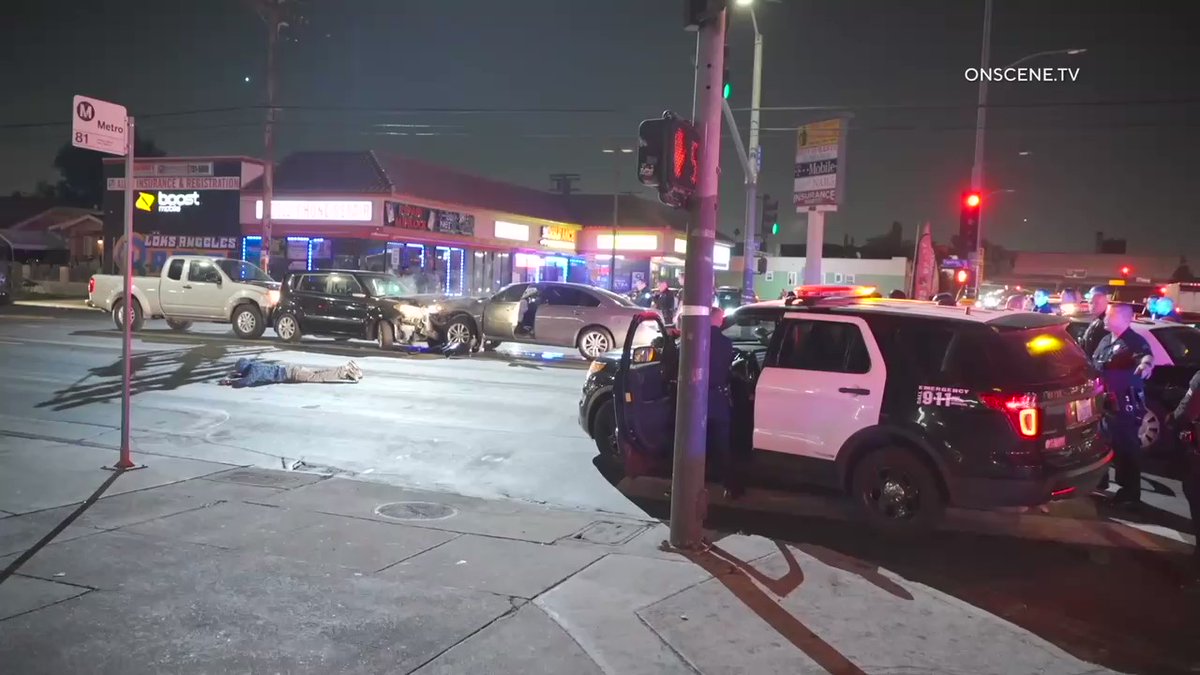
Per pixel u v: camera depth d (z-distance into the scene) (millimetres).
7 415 10469
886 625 4871
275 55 27984
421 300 18938
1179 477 8867
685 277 6016
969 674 4316
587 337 17703
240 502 6992
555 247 44562
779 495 7871
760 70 22781
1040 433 6156
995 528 7020
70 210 53625
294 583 5199
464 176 39625
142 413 10828
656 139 5562
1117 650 4699
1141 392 7688
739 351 7938
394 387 13469
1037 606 5340
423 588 5188
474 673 4133
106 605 4766
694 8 5871
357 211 31984
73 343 17984
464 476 8461
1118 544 6637
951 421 6328
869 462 6719
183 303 20266
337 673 4078
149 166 36219
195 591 5016
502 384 14133
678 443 6094
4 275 30438
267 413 11102
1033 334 6578
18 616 4586
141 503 6832
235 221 34906
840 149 17750
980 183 20031
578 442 9961
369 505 7078
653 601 5098
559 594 5160
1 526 6133
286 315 19359
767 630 4742
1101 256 61156
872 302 7559
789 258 62562
